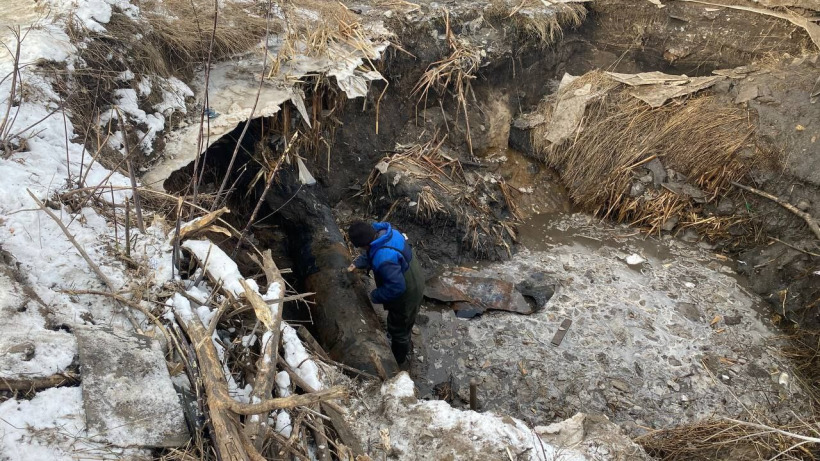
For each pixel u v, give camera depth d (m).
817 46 6.74
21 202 3.15
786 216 5.87
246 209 5.32
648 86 6.87
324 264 4.85
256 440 2.31
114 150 4.05
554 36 7.30
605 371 4.98
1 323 2.44
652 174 6.52
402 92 6.44
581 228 6.62
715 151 6.24
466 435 2.81
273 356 2.64
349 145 6.11
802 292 5.49
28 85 3.77
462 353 5.13
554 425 3.10
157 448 2.26
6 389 2.23
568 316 5.48
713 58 7.41
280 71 5.30
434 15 6.60
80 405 2.27
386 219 6.08
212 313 2.90
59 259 2.95
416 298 4.38
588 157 6.74
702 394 4.80
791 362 5.10
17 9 4.59
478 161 6.85
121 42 4.45
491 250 6.10
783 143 5.96
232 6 5.86
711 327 5.42
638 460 2.92
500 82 7.06
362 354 4.17
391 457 2.76
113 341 2.54
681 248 6.32
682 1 7.60
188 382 2.56
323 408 2.82
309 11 6.15
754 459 3.75
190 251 3.22
